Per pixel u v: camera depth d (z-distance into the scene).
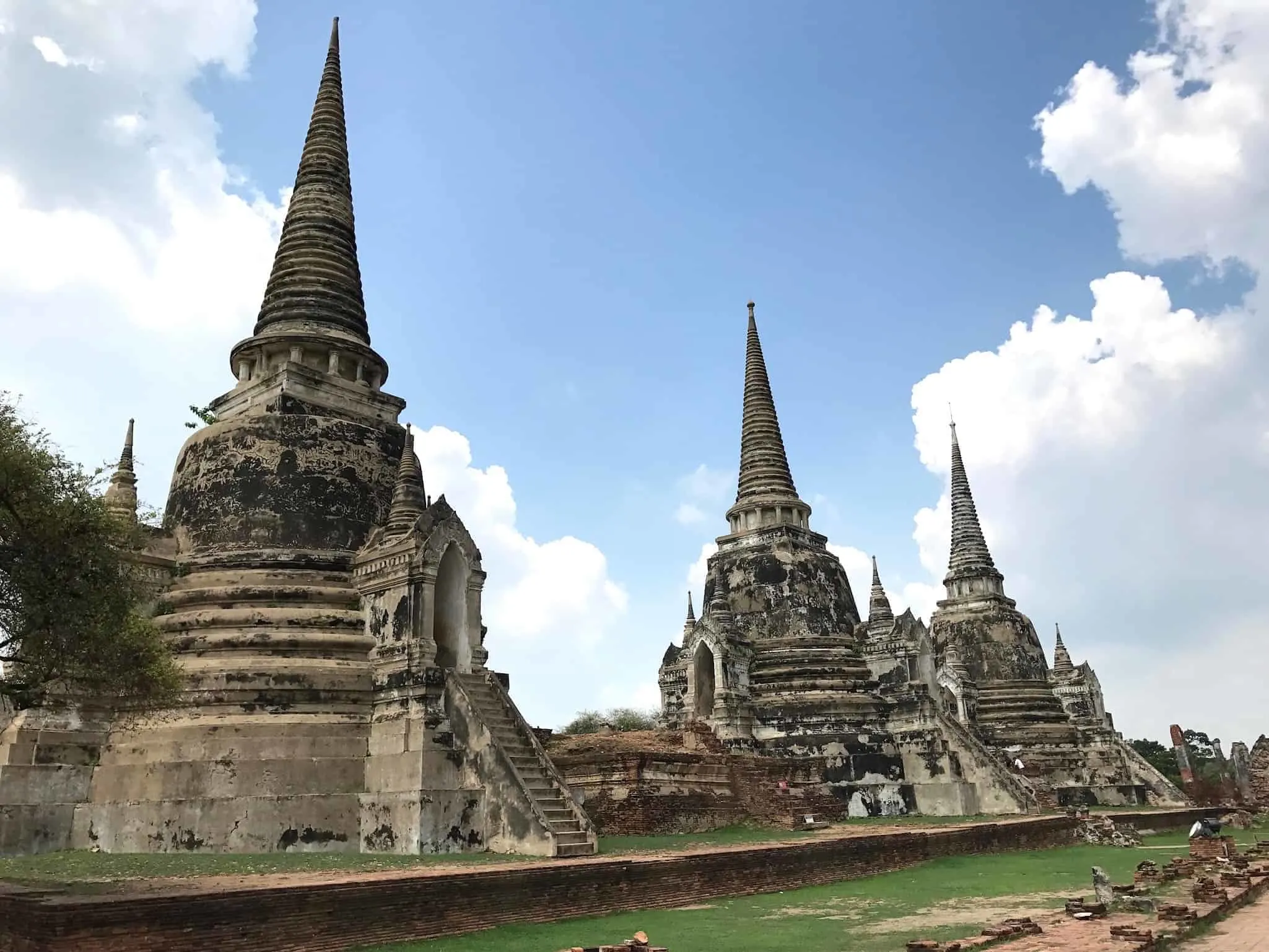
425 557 29.02
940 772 44.50
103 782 27.08
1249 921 18.58
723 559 51.94
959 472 72.69
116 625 18.95
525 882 19.41
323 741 27.19
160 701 21.45
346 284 38.59
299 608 30.02
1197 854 29.62
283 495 31.86
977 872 28.64
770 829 37.03
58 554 18.20
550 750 38.44
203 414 36.72
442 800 26.00
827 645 48.34
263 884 16.67
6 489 17.83
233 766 26.17
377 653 28.94
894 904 22.16
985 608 67.31
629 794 34.00
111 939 14.30
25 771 26.23
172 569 31.50
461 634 30.36
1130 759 62.22
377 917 17.08
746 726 45.66
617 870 21.20
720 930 18.39
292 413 33.22
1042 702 64.56
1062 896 23.11
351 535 32.31
